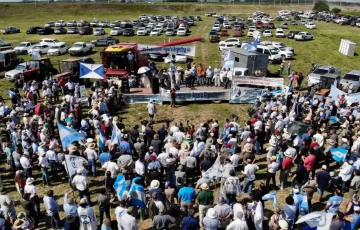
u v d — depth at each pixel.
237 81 24.58
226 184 10.67
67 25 67.00
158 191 10.06
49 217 11.38
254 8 119.75
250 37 53.78
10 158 13.71
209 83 26.31
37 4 89.94
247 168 11.75
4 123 18.62
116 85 24.48
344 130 15.34
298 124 14.52
